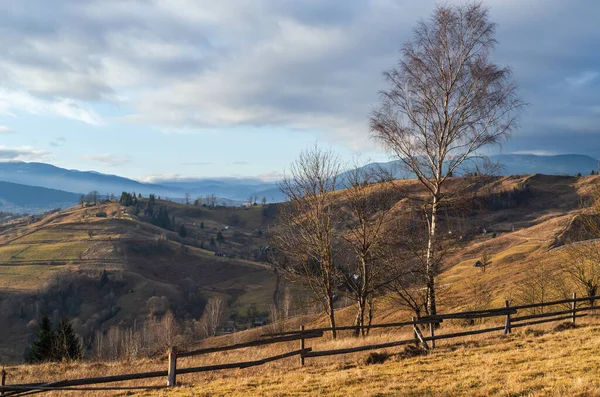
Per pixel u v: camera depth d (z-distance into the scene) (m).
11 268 168.50
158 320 118.56
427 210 22.06
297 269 27.00
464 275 70.62
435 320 17.36
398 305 24.25
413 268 22.14
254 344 15.04
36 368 20.05
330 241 25.78
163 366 18.78
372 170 23.73
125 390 14.55
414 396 10.85
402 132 22.00
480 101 20.77
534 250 76.69
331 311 26.02
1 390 12.61
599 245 36.84
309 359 17.20
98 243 195.62
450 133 21.27
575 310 20.03
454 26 21.12
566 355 13.48
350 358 16.81
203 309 132.62
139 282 150.38
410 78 21.69
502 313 18.67
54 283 147.25
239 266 174.38
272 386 13.25
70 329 38.44
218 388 13.52
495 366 13.04
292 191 26.38
